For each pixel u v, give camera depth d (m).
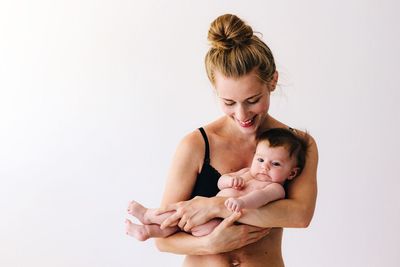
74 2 3.40
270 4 3.20
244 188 1.83
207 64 1.73
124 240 3.45
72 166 3.46
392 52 3.12
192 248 1.80
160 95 3.34
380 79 3.14
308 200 1.82
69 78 3.43
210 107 3.30
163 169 3.38
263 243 1.91
